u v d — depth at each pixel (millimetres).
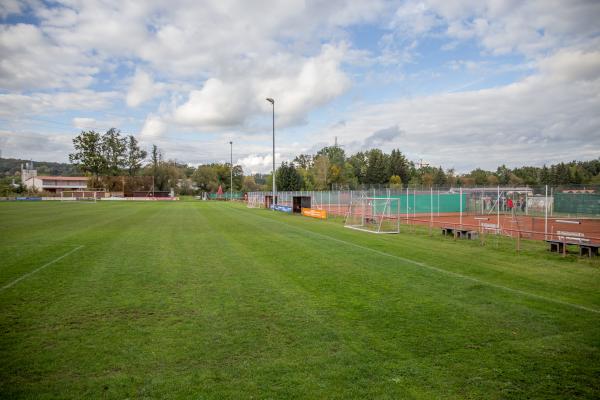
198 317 6352
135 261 11070
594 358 4910
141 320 6195
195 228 20453
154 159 112750
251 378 4305
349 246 14469
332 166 97375
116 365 4609
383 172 101750
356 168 114438
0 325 5930
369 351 5055
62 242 14695
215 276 9289
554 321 6273
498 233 19203
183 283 8578
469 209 41812
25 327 5855
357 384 4195
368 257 12102
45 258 11414
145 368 4535
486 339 5496
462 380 4312
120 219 26219
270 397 3912
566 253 13172
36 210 37250
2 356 4836
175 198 90188
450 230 18578
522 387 4176
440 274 9727
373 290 8109
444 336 5602
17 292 7750
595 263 11477
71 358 4789
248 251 13023
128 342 5301
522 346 5273
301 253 12711
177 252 12672
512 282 8977
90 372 4434
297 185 82688
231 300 7316
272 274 9547
